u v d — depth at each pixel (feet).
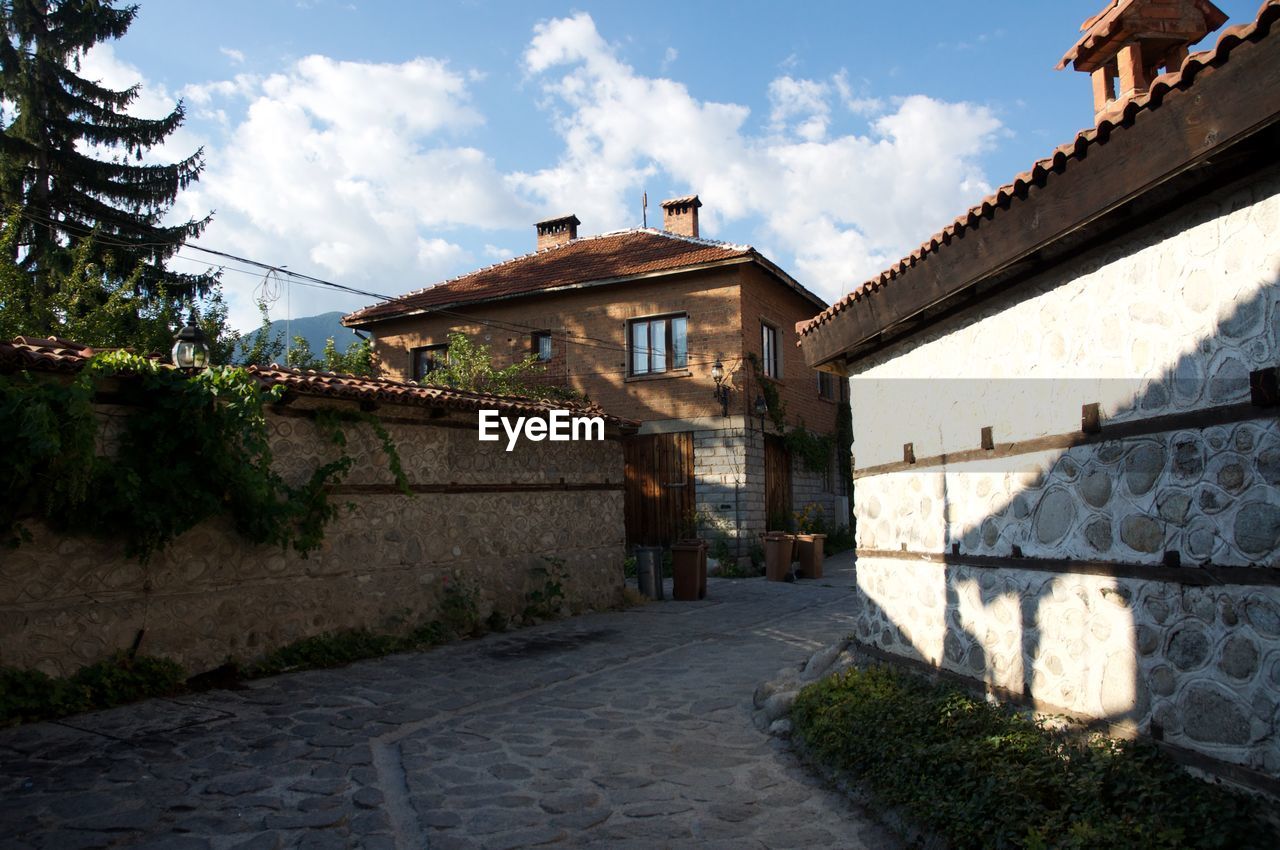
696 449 57.16
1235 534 11.19
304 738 18.58
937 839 12.48
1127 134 11.67
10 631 19.76
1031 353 15.56
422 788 15.72
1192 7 17.13
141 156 61.36
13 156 54.03
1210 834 10.25
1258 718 10.77
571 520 38.60
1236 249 11.27
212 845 12.84
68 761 16.60
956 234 15.96
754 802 15.15
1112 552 13.43
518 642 31.30
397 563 30.12
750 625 35.50
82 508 20.77
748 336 57.67
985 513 17.01
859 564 23.40
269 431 26.11
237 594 24.89
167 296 57.62
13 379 19.75
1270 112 9.55
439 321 67.56
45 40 57.88
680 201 71.31
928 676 18.92
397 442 30.50
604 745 18.65
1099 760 12.55
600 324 61.05
